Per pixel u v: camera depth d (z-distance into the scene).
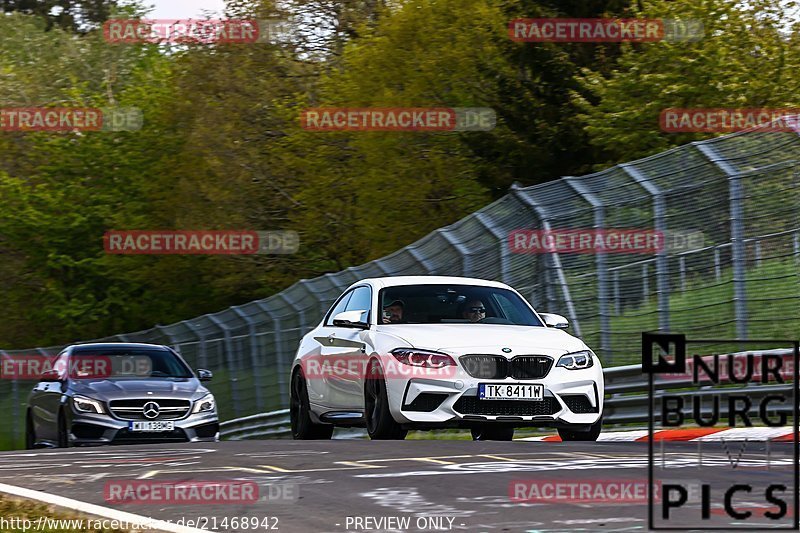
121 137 164.50
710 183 53.34
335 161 138.12
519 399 40.16
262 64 152.00
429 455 34.22
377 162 123.75
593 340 58.28
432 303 45.28
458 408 39.94
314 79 151.75
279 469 31.75
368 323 44.66
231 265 143.62
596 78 113.75
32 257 167.62
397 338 41.75
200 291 157.00
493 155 117.56
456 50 122.19
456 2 125.12
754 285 50.88
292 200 143.25
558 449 35.22
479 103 123.19
